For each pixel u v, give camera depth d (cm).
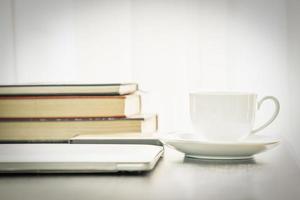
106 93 103
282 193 64
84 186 68
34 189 67
